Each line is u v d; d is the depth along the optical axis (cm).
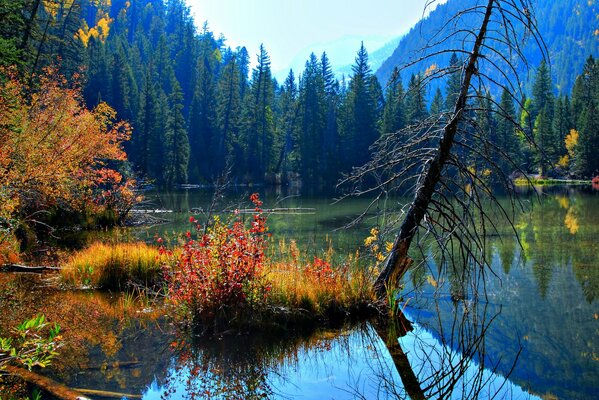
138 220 2227
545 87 6419
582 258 1293
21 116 1448
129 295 887
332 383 549
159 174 5284
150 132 5222
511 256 1331
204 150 6097
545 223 1991
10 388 485
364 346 669
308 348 656
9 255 1138
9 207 1162
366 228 1977
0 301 823
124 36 9888
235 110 6134
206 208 2739
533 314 818
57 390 485
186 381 535
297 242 1616
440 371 592
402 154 820
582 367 602
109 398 482
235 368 580
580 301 899
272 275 783
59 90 1809
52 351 410
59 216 1856
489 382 563
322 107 5891
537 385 545
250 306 716
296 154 5919
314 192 4416
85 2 10538
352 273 862
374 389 536
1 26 1611
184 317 725
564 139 6069
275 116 7056
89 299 857
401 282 1065
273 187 5203
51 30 3653
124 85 5638
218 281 711
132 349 623
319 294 775
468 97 739
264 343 662
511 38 714
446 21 746
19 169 1401
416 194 795
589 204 2861
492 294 955
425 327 758
